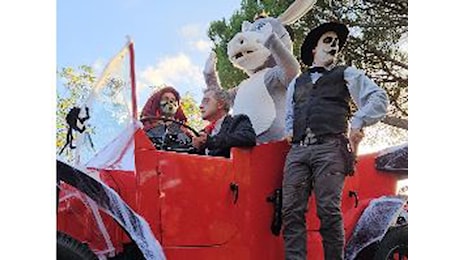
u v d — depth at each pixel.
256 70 4.43
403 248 4.08
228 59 4.41
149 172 3.44
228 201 3.68
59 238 3.28
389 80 4.28
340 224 3.84
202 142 3.83
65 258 3.25
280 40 4.40
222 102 4.38
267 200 3.82
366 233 4.08
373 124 3.92
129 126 3.48
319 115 3.84
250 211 3.75
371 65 4.29
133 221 3.34
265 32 4.43
